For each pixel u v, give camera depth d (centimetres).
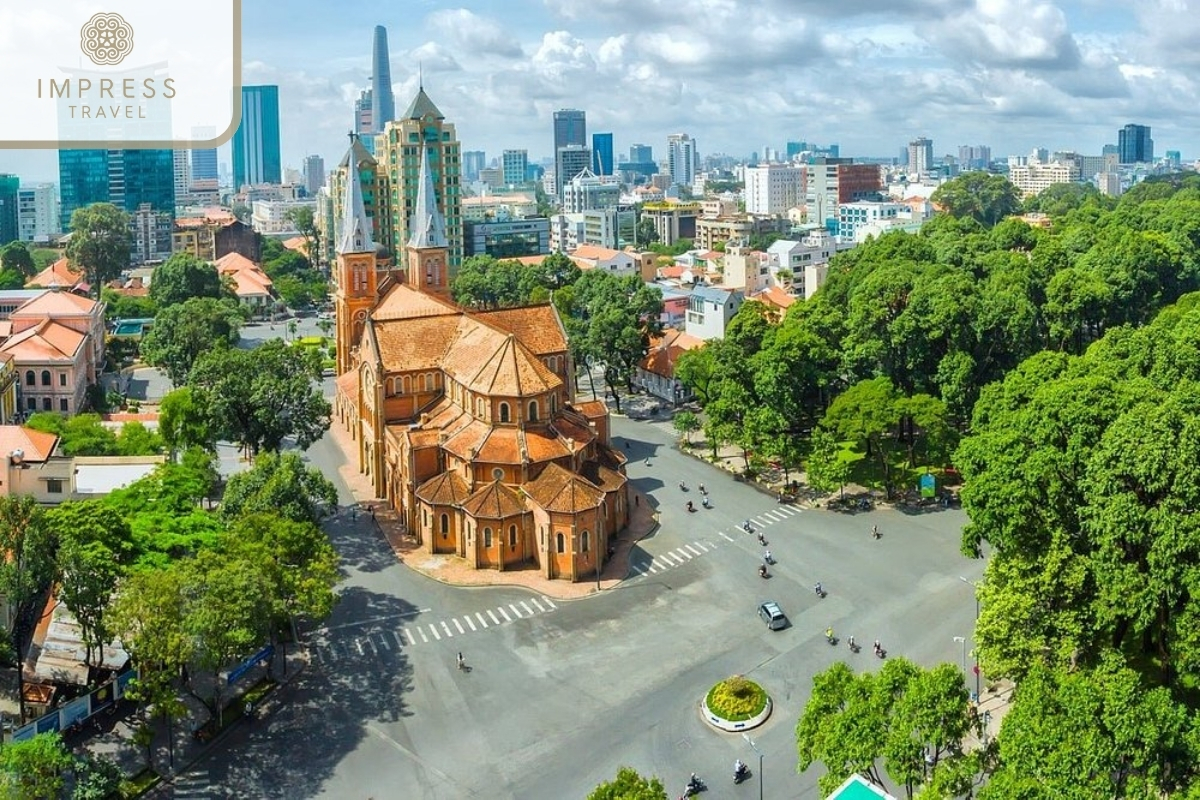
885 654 10675
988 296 17538
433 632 11375
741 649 10888
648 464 17075
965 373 16300
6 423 17388
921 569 12756
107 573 9606
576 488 12706
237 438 14825
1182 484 8619
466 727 9569
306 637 11244
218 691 9412
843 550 13425
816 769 8850
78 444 14938
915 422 15362
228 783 8769
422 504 13525
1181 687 9062
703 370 18225
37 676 9931
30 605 10675
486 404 13612
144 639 8712
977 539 10619
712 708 9581
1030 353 17225
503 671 10538
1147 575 8769
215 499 15262
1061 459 9881
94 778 8162
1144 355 13412
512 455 13225
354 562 13225
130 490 12150
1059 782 6531
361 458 16738
